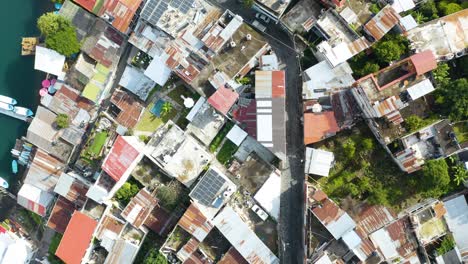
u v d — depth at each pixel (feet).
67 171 235.40
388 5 201.05
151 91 228.84
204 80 215.31
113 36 228.22
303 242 210.18
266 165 215.10
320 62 207.72
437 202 204.54
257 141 212.23
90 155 228.84
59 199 232.32
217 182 208.33
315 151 208.64
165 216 221.66
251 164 216.13
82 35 229.04
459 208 207.00
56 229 232.73
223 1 220.64
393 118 195.72
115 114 233.35
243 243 211.00
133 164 216.74
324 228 205.26
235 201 216.95
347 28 203.92
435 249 205.67
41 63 231.50
